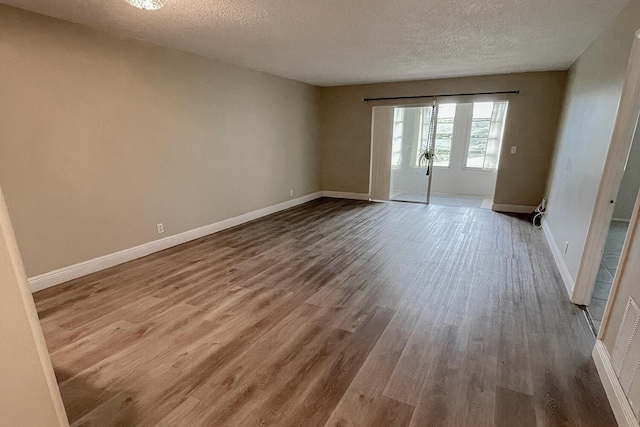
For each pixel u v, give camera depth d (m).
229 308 2.65
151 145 3.71
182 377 1.89
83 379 1.87
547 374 1.92
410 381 1.87
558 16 2.75
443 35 3.32
